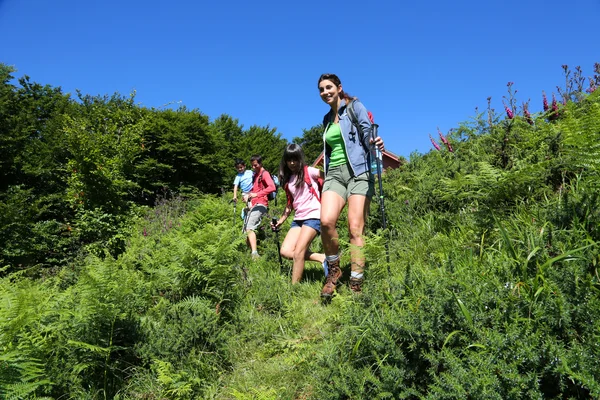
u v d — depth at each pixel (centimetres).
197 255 376
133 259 482
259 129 5144
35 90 2828
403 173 686
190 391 283
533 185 383
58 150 1894
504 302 229
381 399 224
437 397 196
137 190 2347
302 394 271
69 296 321
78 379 272
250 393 279
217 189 3447
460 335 225
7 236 1099
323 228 407
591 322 205
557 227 287
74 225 1294
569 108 325
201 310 341
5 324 253
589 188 302
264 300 411
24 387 227
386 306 269
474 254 334
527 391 185
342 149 413
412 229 490
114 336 304
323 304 394
